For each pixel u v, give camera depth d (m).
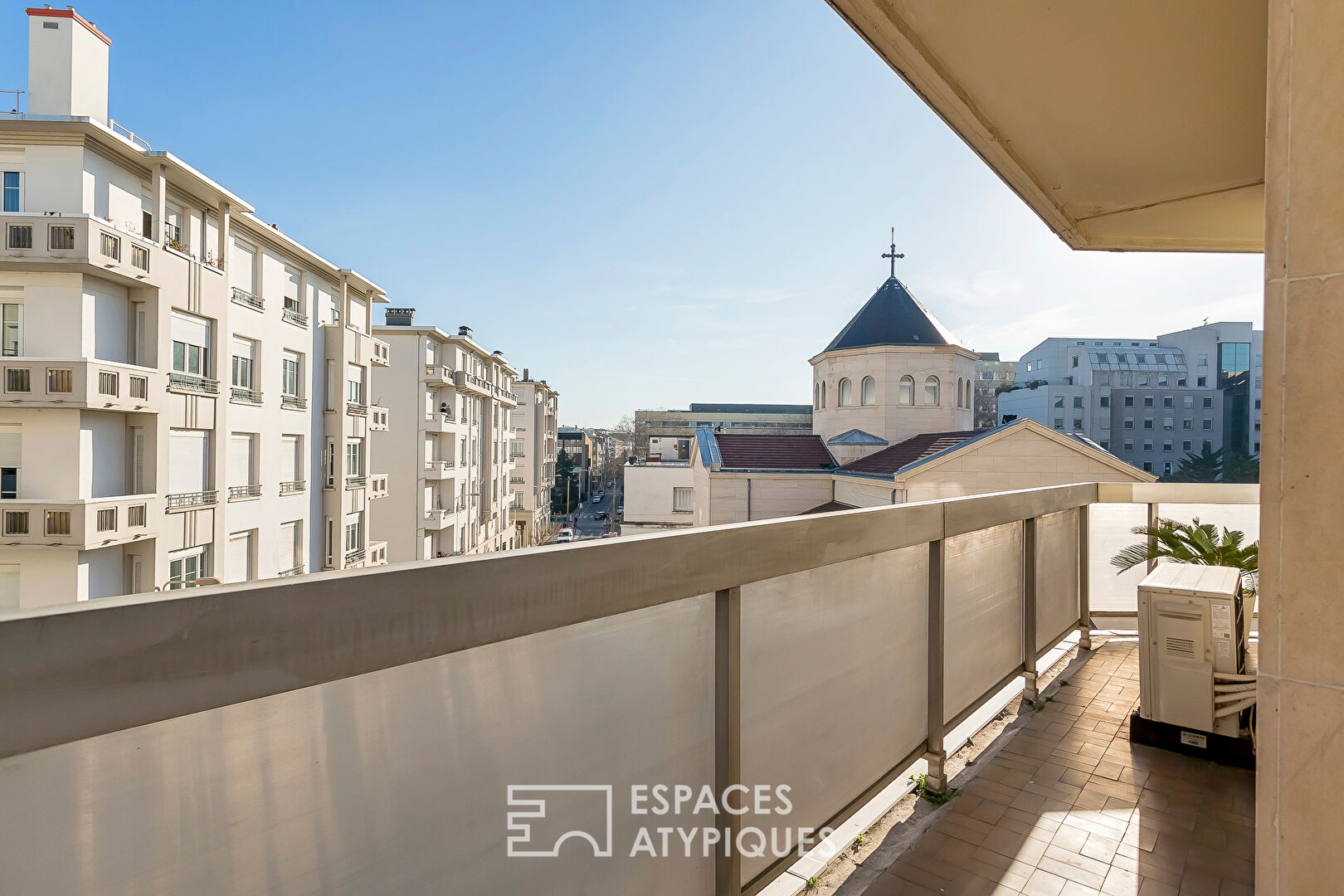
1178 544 4.77
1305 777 1.26
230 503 18.12
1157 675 3.52
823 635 2.34
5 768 0.80
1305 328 1.26
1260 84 2.96
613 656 1.59
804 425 110.88
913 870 2.46
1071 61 2.80
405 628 1.14
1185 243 5.11
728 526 1.85
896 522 2.67
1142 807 2.90
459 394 40.38
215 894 0.98
